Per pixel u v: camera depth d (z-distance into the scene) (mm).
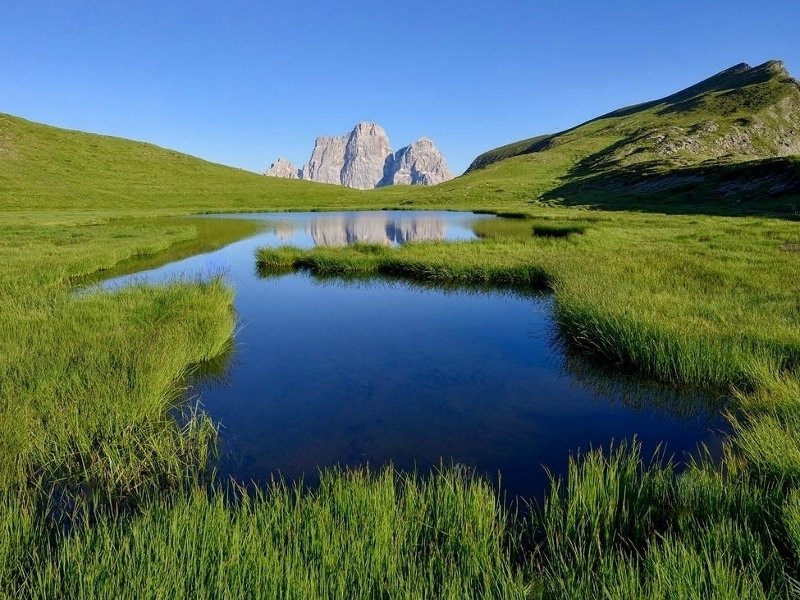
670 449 6410
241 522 4043
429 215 64875
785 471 4633
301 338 11695
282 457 6285
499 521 4500
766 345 8359
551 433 6949
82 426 5969
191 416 7406
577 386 8758
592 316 10242
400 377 9203
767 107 110188
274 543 3879
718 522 4117
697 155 91250
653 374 8570
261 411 7688
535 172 116938
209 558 3600
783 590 3389
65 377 7055
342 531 3953
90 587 3293
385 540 3846
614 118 178000
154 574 3424
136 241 29203
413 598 3217
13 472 5234
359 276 20406
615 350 9242
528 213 54594
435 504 4535
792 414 5801
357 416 7523
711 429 6953
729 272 14555
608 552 3980
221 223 50750
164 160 114000
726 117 112062
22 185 78188
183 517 4043
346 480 4887
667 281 13844
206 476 5797
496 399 8188
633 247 22078
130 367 7562
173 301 12109
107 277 19250
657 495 4762
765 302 11078
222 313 11695
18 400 6203
